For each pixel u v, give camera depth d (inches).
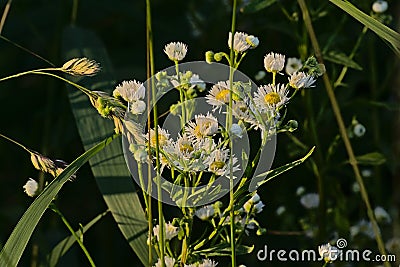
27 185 32.0
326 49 39.4
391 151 44.1
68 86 36.4
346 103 41.1
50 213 44.8
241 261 41.6
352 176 42.5
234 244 30.3
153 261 32.7
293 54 44.6
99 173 33.8
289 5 43.0
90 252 45.7
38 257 38.0
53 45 45.1
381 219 40.4
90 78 36.9
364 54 46.9
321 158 39.9
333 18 42.6
